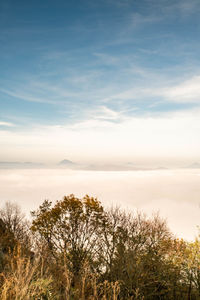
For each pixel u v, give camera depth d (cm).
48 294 603
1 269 675
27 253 777
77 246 1370
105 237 1510
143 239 1570
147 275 1390
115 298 661
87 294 694
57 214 1473
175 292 1589
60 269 741
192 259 1560
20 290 521
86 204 1559
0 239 1007
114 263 1371
